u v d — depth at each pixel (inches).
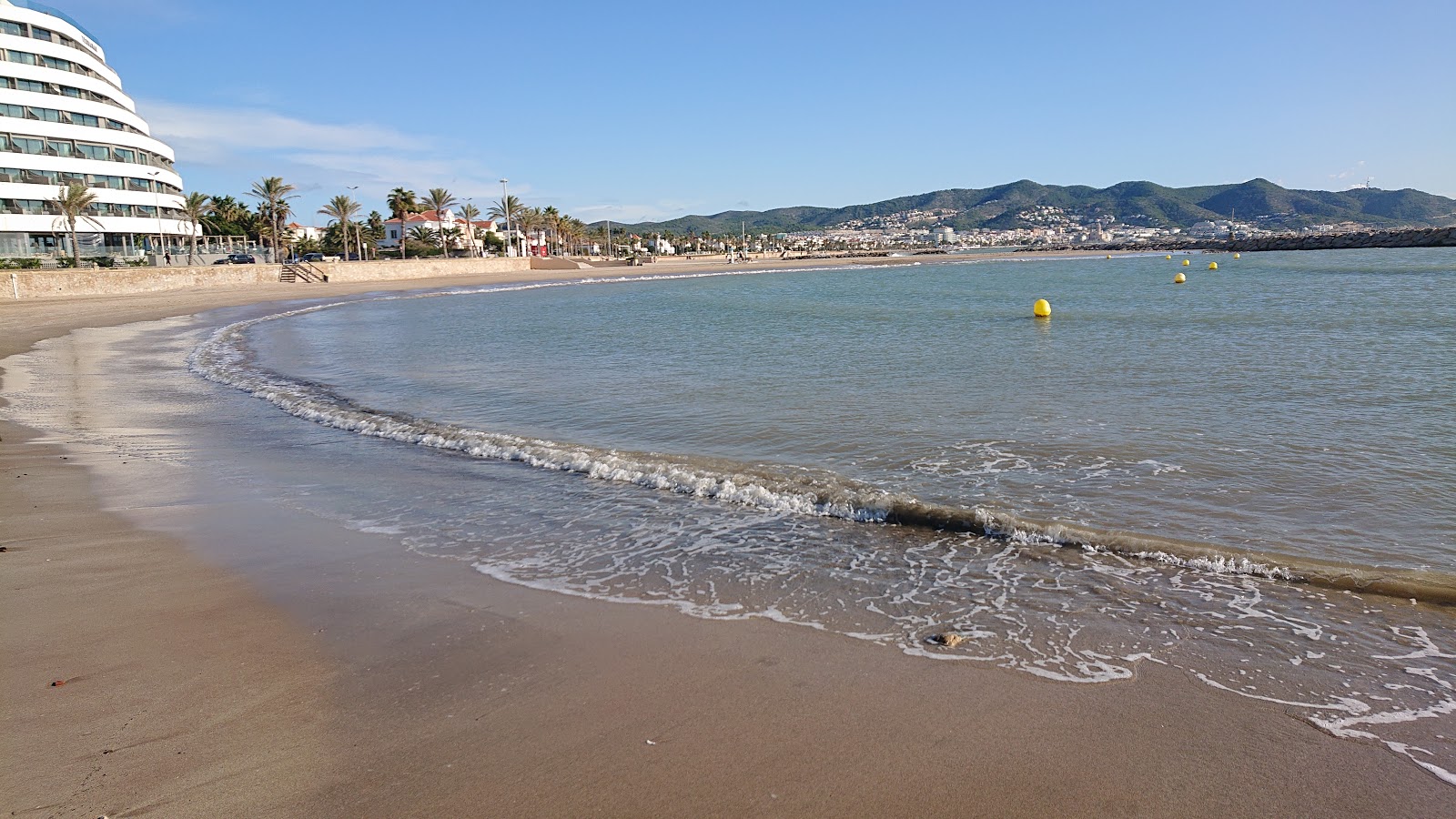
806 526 305.4
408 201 4869.6
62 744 156.5
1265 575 248.5
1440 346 772.0
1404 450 398.0
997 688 179.8
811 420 501.0
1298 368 663.8
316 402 599.2
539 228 5816.9
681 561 268.2
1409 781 145.4
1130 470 373.1
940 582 247.0
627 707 171.5
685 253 7810.0
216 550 278.5
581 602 233.3
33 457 418.3
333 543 287.0
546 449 429.7
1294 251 4766.2
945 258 6190.9
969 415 503.5
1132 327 1048.8
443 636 208.7
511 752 154.3
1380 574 244.2
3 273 1831.9
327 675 186.4
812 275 3484.3
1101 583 244.4
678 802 137.9
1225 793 141.7
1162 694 176.9
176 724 164.4
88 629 211.9
